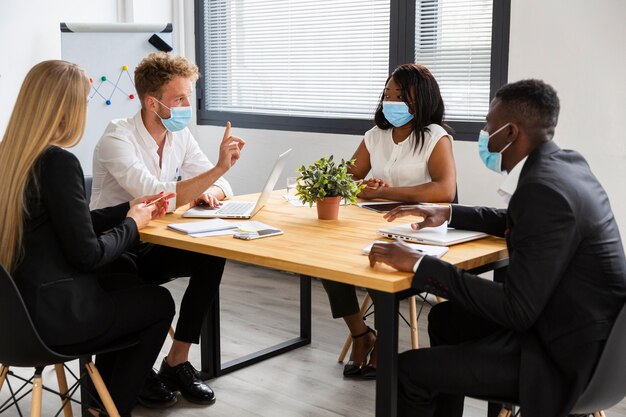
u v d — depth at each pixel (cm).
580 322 173
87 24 434
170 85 280
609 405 178
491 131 201
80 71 214
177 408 279
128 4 496
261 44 496
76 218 204
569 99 358
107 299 219
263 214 272
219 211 272
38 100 206
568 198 171
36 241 204
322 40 462
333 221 259
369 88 444
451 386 187
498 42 384
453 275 180
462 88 405
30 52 438
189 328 282
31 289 203
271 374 311
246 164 509
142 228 245
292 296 423
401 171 319
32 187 203
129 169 276
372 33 439
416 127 316
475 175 395
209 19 524
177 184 272
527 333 182
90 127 446
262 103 502
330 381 304
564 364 173
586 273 174
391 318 185
